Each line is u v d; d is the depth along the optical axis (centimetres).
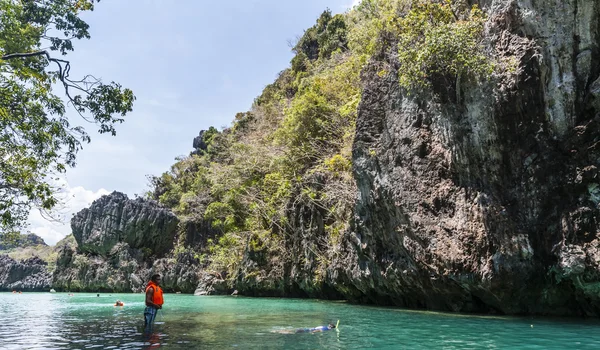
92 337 984
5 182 1099
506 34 1248
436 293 1405
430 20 1427
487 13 1338
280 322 1224
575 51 1164
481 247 1202
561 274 1109
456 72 1284
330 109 2553
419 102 1458
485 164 1243
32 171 1146
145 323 1159
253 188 3095
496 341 792
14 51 1152
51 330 1142
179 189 5269
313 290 2417
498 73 1221
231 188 3422
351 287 1962
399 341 823
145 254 4459
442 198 1332
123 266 4225
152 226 4478
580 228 1087
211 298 2811
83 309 1927
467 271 1223
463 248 1241
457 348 731
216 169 3962
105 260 4391
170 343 859
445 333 905
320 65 3747
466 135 1275
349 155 2061
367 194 1630
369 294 1819
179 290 4100
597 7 1137
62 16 1145
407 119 1483
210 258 3775
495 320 1109
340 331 984
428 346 760
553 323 1029
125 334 1020
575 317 1148
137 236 4456
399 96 1538
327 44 3956
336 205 2077
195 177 5106
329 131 2541
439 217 1328
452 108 1323
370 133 1641
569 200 1133
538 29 1194
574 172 1132
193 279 4003
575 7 1155
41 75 1127
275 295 2830
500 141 1221
